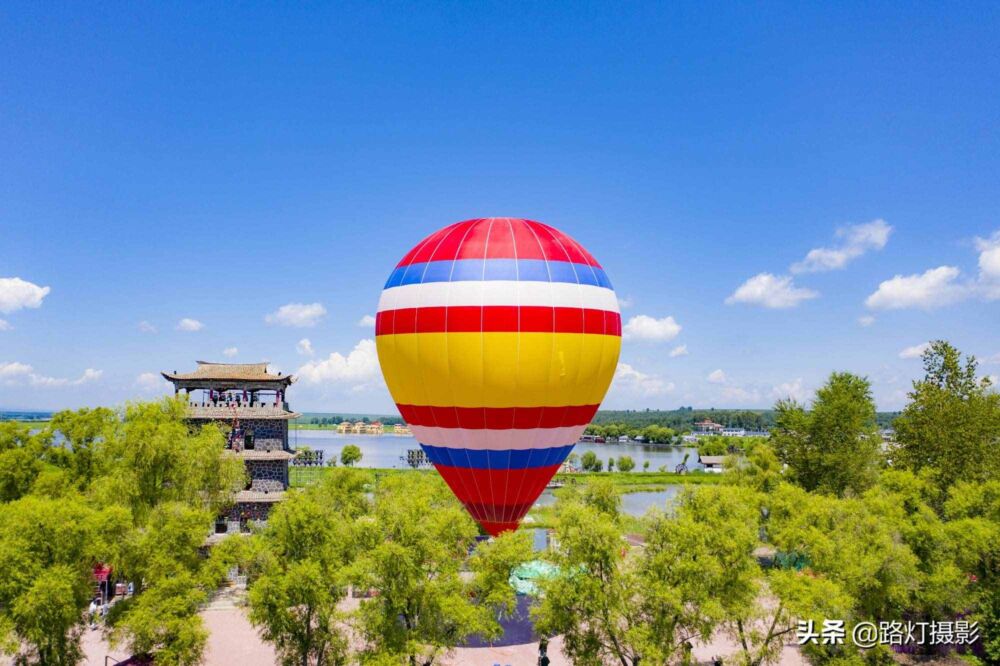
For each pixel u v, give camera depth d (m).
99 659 39.03
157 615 33.47
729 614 33.19
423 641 32.47
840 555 37.94
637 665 32.31
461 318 34.12
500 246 35.50
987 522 41.22
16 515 33.16
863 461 63.66
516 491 36.97
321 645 33.84
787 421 67.94
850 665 34.03
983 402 62.66
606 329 36.75
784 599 34.22
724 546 33.44
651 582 32.59
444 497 50.94
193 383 61.31
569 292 35.22
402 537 32.91
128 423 48.06
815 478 65.94
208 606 49.84
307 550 34.97
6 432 53.16
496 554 33.69
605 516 37.25
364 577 32.31
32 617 30.81
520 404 34.66
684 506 37.34
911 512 48.41
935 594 38.62
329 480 59.00
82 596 33.66
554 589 32.22
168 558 35.50
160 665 33.16
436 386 35.31
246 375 61.72
